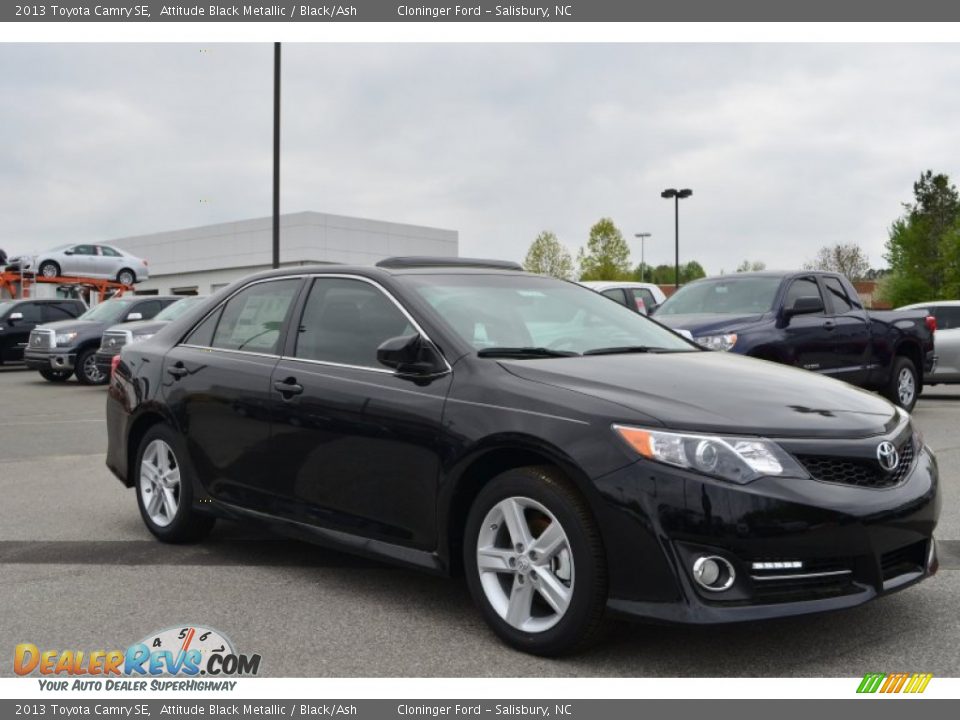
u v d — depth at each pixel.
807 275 11.13
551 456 3.78
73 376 22.88
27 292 32.91
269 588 4.91
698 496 3.52
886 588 3.72
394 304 4.73
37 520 6.62
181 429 5.59
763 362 4.83
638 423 3.67
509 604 3.96
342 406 4.63
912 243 63.84
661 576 3.54
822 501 3.56
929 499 3.91
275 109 21.53
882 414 4.10
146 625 4.34
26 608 4.60
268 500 5.07
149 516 5.94
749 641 4.04
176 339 5.93
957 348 14.84
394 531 4.43
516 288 5.16
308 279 5.26
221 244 49.91
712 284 11.35
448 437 4.14
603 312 5.28
